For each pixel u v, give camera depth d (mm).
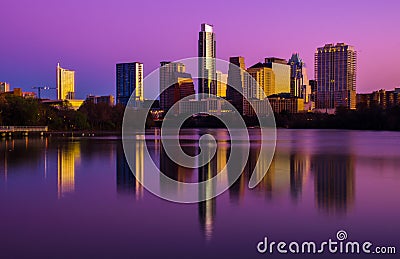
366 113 180375
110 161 42875
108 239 14953
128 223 17188
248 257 13227
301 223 17172
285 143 76812
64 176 31297
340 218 18016
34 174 32250
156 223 17188
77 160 43812
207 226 16703
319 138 98938
